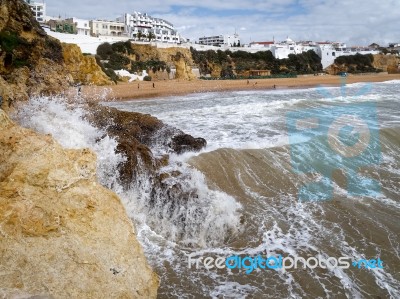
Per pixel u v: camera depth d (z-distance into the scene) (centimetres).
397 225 715
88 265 364
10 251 327
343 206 792
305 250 617
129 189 758
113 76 5234
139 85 4709
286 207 784
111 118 1120
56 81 1723
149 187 763
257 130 1438
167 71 6669
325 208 782
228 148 1067
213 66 8125
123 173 766
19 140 397
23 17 1784
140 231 675
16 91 1263
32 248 339
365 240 654
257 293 504
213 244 652
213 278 539
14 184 361
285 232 679
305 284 526
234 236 672
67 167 400
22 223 344
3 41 1633
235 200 795
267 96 3409
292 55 9312
